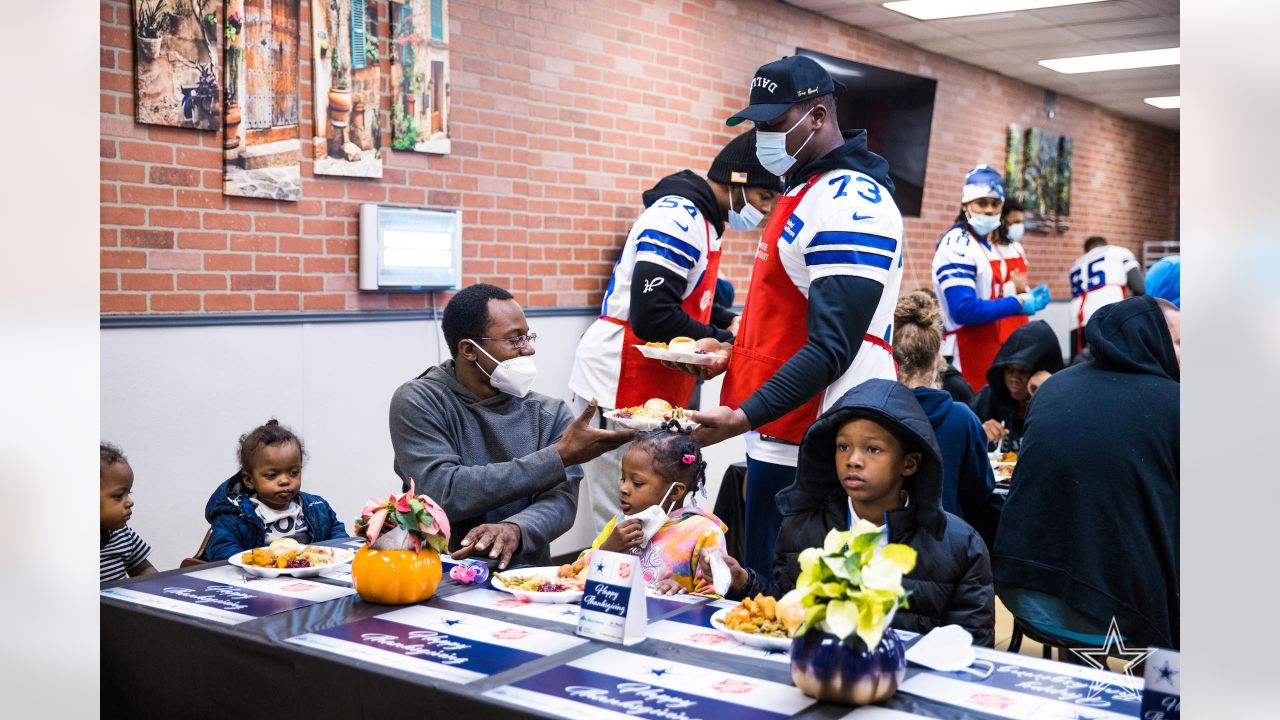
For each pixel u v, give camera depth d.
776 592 2.03
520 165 4.79
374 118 4.17
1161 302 2.34
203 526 3.72
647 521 2.09
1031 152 9.08
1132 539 2.04
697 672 1.47
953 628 1.56
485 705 1.34
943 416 2.88
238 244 3.78
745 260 6.17
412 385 2.42
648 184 5.46
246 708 1.65
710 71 5.81
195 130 3.63
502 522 2.28
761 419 2.28
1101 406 2.10
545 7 4.86
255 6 3.75
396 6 4.21
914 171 7.31
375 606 1.84
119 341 3.47
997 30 7.10
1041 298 5.90
